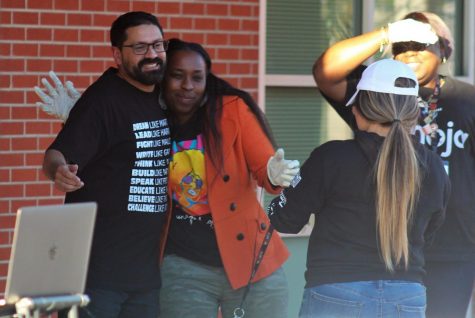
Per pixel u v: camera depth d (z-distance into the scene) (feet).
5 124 80.02
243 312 65.26
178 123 64.34
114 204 61.41
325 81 69.62
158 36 61.41
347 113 70.64
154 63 61.31
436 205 57.72
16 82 80.18
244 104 64.90
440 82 70.33
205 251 63.98
